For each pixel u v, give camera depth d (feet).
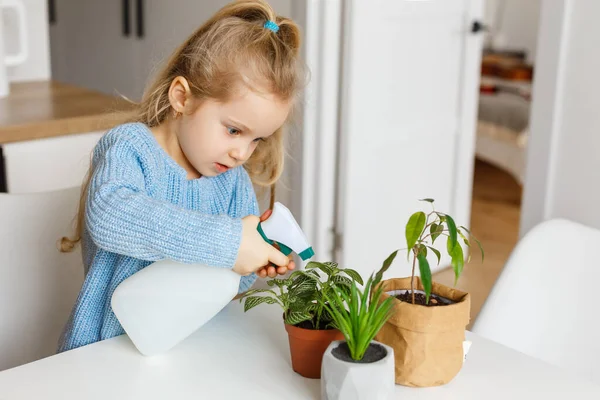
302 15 8.27
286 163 8.82
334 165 8.85
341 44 8.48
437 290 3.23
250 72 3.36
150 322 3.15
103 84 12.39
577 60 7.28
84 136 6.66
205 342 3.40
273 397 2.97
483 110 13.89
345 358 2.78
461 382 3.12
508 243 11.26
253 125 3.45
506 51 16.99
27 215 4.37
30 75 8.21
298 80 3.55
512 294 4.09
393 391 2.80
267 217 3.28
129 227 3.14
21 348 4.38
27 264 4.36
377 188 9.14
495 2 17.47
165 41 10.62
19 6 7.25
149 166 3.63
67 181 6.65
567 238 4.16
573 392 3.08
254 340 3.44
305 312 3.00
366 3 8.32
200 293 3.15
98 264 3.71
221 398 2.94
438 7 9.12
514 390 3.08
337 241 9.07
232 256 3.11
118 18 11.60
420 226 2.92
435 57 9.34
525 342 4.09
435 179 9.86
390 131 9.07
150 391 2.97
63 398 2.89
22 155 6.32
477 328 4.03
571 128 7.45
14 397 2.87
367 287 2.83
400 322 3.00
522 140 12.78
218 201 3.99
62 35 13.20
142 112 3.91
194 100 3.50
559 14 7.27
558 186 7.65
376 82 8.73
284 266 3.23
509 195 13.80
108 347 3.32
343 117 8.66
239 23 3.52
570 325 4.10
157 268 3.21
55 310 4.46
